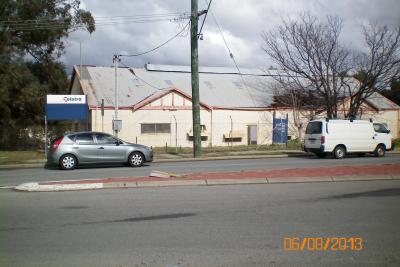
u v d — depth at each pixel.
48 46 35.31
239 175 13.29
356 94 33.09
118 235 7.02
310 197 10.17
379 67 31.94
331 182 12.52
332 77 33.97
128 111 33.12
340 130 22.67
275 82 43.09
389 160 20.77
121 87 36.25
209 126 35.56
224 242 6.61
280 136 36.78
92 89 34.75
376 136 23.55
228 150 29.45
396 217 8.19
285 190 11.15
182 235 7.00
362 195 10.43
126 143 18.81
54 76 36.38
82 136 18.22
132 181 12.16
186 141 34.69
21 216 8.39
